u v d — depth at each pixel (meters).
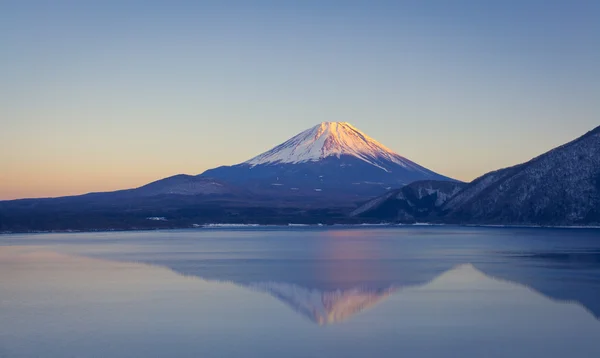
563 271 55.88
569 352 28.95
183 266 61.81
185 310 38.22
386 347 29.84
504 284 48.00
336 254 75.69
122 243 98.94
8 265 62.75
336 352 29.05
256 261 66.88
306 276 53.72
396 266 61.25
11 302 40.81
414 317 36.06
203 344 30.38
